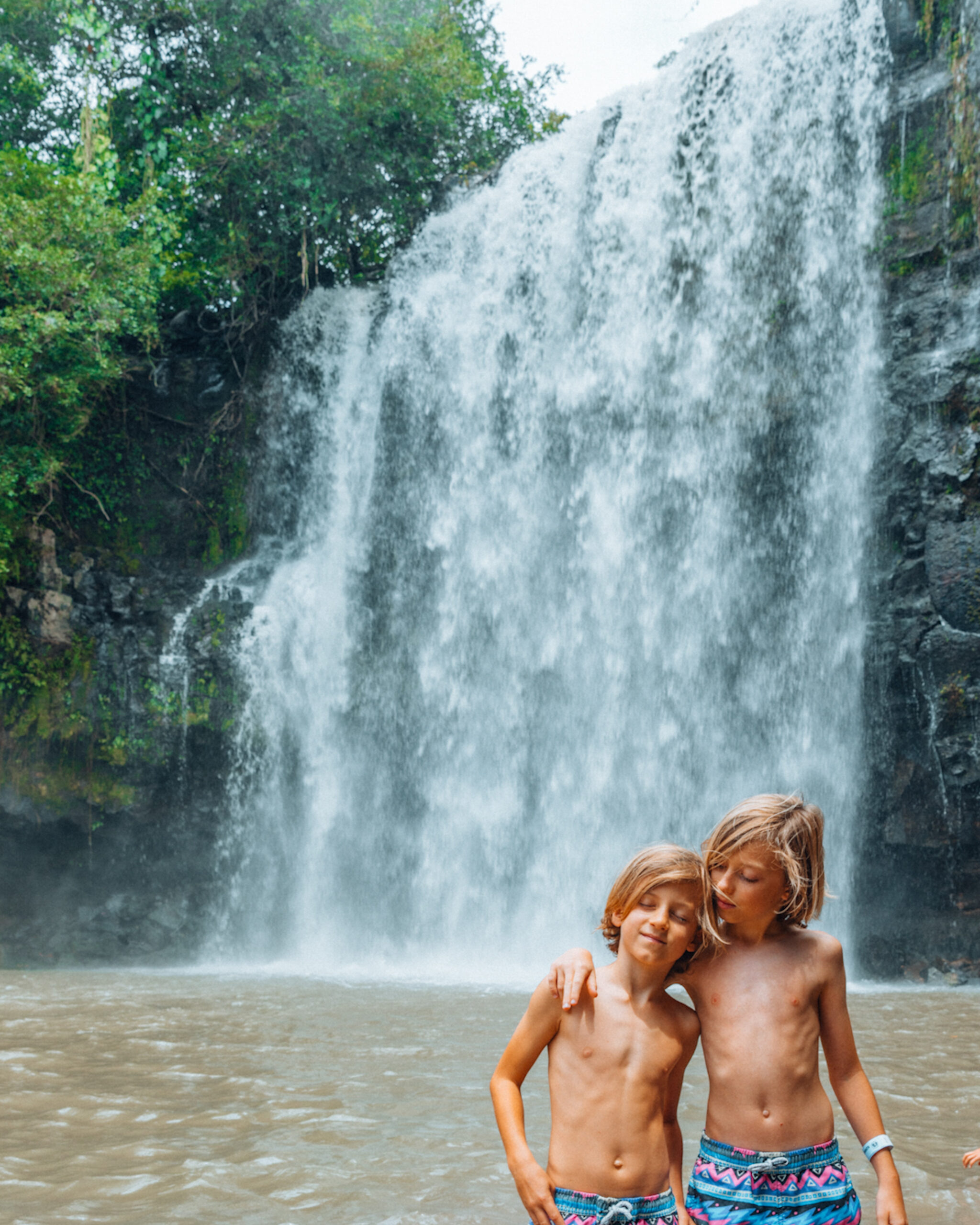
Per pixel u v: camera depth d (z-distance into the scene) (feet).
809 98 60.44
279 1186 14.78
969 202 53.21
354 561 75.82
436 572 72.49
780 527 59.11
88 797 68.74
